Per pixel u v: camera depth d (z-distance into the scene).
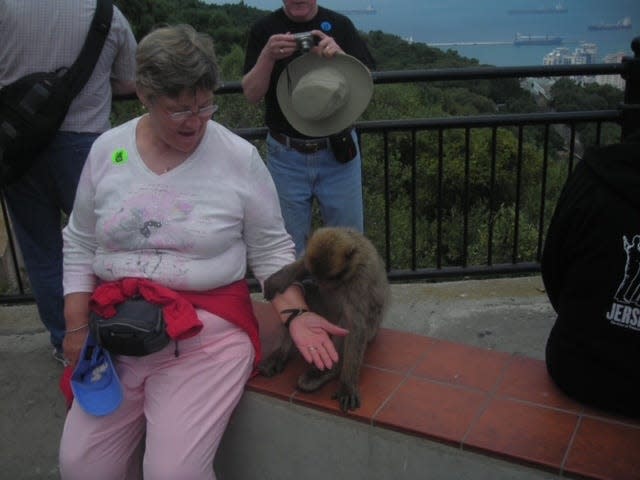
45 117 3.20
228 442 2.74
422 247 9.01
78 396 2.42
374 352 2.84
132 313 2.36
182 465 2.33
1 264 5.88
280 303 2.66
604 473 2.08
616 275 2.23
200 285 2.49
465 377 2.62
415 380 2.62
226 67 14.65
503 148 11.52
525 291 4.57
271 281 2.67
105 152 2.55
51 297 3.66
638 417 2.33
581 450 2.19
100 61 3.40
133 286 2.43
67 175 3.44
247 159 2.54
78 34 3.25
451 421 2.35
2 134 3.21
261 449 2.69
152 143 2.50
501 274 4.79
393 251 8.51
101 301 2.40
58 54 3.24
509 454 2.18
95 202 2.56
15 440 3.30
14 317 4.45
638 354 2.24
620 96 4.97
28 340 4.14
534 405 2.44
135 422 2.55
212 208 2.47
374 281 2.72
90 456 2.45
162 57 2.18
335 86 3.34
